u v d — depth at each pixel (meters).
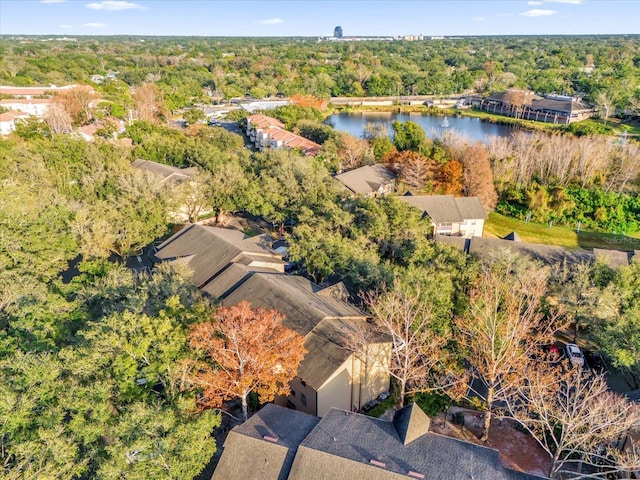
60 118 111.56
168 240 63.44
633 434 33.22
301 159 86.06
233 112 163.50
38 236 54.56
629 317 41.88
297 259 55.56
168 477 26.78
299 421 32.72
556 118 169.00
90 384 30.58
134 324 33.34
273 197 74.62
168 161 100.88
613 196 89.44
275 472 28.56
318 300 46.16
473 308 42.34
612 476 33.88
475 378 44.97
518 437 38.19
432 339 40.84
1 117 118.50
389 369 40.00
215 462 32.97
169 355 33.22
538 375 36.50
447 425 39.34
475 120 185.88
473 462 28.42
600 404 31.22
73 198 71.88
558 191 90.25
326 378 36.56
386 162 107.62
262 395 34.50
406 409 32.16
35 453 27.02
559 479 33.75
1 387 29.42
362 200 67.38
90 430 28.27
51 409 29.05
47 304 40.59
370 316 44.97
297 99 183.75
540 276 47.97
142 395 32.41
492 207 92.25
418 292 40.94
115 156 89.50
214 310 38.78
